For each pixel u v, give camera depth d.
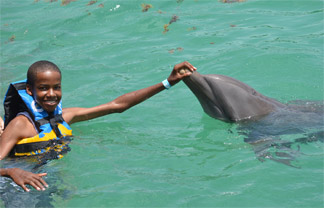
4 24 11.90
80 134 6.43
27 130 5.54
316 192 4.79
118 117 7.07
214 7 11.76
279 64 8.45
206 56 8.98
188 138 6.28
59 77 5.58
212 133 6.39
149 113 7.18
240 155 5.72
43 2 13.67
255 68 8.37
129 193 4.90
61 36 10.80
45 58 9.56
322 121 6.50
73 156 5.66
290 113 6.61
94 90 7.98
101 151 5.87
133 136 6.38
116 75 8.55
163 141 6.22
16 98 5.72
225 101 6.28
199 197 4.80
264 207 4.58
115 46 9.93
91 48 9.95
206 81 6.24
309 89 7.62
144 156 5.77
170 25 10.78
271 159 5.55
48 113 5.73
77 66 9.06
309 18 10.45
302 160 5.52
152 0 12.47
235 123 6.32
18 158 5.47
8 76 8.75
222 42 9.58
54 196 4.88
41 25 11.62
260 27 10.20
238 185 5.02
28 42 10.63
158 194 4.88
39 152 5.54
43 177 5.19
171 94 7.84
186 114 7.08
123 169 5.43
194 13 11.41
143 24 11.00
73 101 7.57
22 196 4.88
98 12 12.00
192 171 5.38
